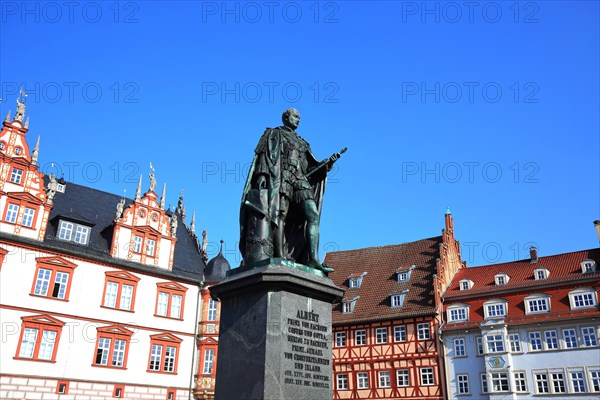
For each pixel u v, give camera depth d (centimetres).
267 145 805
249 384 633
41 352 2984
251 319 667
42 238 3175
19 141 3256
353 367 4209
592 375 3512
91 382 3114
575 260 4134
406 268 4550
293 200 801
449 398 3866
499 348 3806
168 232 3781
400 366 4034
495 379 3734
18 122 3278
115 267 3422
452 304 4175
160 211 3775
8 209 3094
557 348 3678
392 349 4109
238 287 688
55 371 2997
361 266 4953
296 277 671
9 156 3167
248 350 653
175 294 3675
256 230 748
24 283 3022
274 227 762
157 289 3581
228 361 672
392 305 4306
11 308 2938
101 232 3578
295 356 649
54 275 3150
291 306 666
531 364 3725
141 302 3478
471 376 3850
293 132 855
